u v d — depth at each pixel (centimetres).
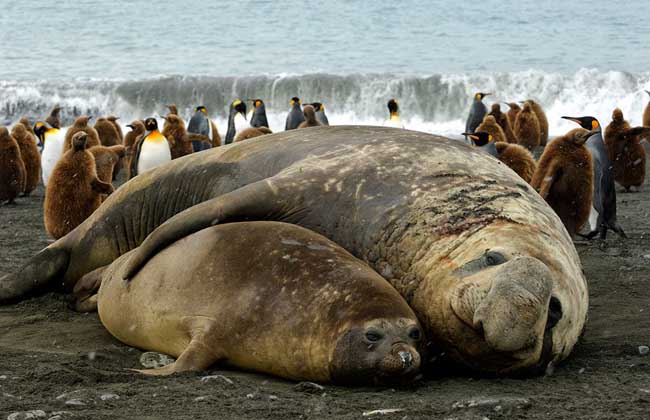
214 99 6656
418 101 6562
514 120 5306
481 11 12650
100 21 11625
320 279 1090
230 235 1177
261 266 1126
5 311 1502
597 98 6469
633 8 12750
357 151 1359
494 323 956
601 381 1065
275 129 6116
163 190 1523
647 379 1073
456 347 1073
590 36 10488
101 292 1335
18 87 6550
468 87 6575
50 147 3509
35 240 2288
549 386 1044
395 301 1063
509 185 1274
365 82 6594
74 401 932
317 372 1057
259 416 902
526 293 952
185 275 1170
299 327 1065
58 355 1186
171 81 6688
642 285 1655
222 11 12438
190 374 1066
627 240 2227
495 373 1076
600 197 2258
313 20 11806
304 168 1335
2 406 926
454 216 1194
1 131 3152
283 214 1284
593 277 1734
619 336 1306
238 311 1103
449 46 9888
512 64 8538
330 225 1270
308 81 6638
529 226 1159
